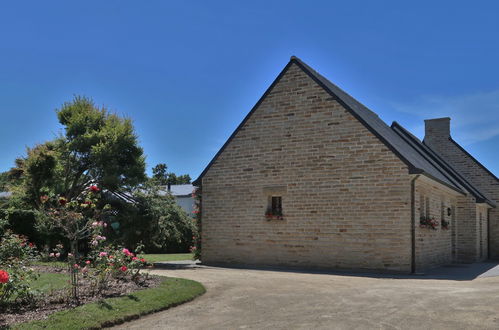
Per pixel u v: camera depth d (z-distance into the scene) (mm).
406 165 14836
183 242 30188
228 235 18031
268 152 17500
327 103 16500
